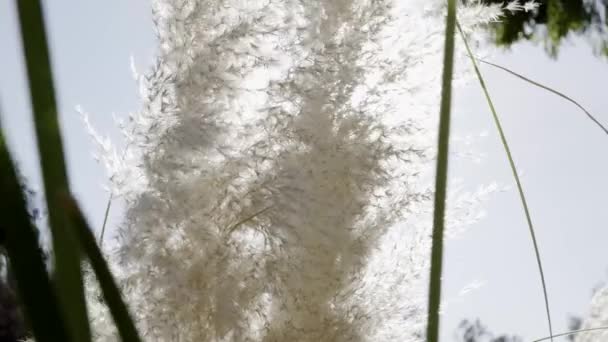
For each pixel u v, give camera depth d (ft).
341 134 3.01
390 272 3.14
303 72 3.02
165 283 2.87
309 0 3.09
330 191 2.98
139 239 2.88
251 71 3.02
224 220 2.96
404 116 3.14
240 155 2.98
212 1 3.00
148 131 2.89
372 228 3.06
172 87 2.91
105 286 1.69
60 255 1.78
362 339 3.05
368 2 3.08
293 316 2.99
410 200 3.10
